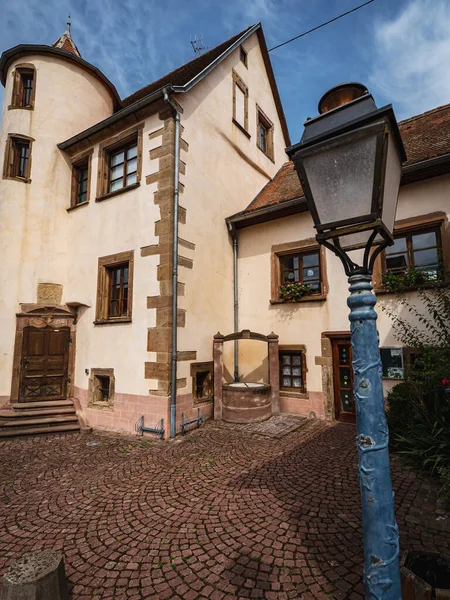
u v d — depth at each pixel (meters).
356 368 1.88
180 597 2.57
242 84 11.16
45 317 8.88
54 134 9.77
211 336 8.45
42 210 9.35
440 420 5.06
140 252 7.77
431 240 7.16
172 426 6.86
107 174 9.02
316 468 5.04
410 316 7.04
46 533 3.49
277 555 3.02
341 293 8.11
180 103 8.09
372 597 1.70
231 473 4.94
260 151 11.98
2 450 6.34
